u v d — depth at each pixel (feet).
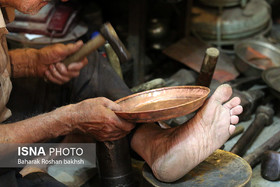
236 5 10.89
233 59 10.12
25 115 6.04
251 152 6.57
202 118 4.68
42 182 5.01
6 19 5.15
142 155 5.22
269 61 9.61
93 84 5.78
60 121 4.54
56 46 5.24
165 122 6.72
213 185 4.76
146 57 10.34
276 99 7.95
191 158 4.68
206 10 10.99
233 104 4.74
